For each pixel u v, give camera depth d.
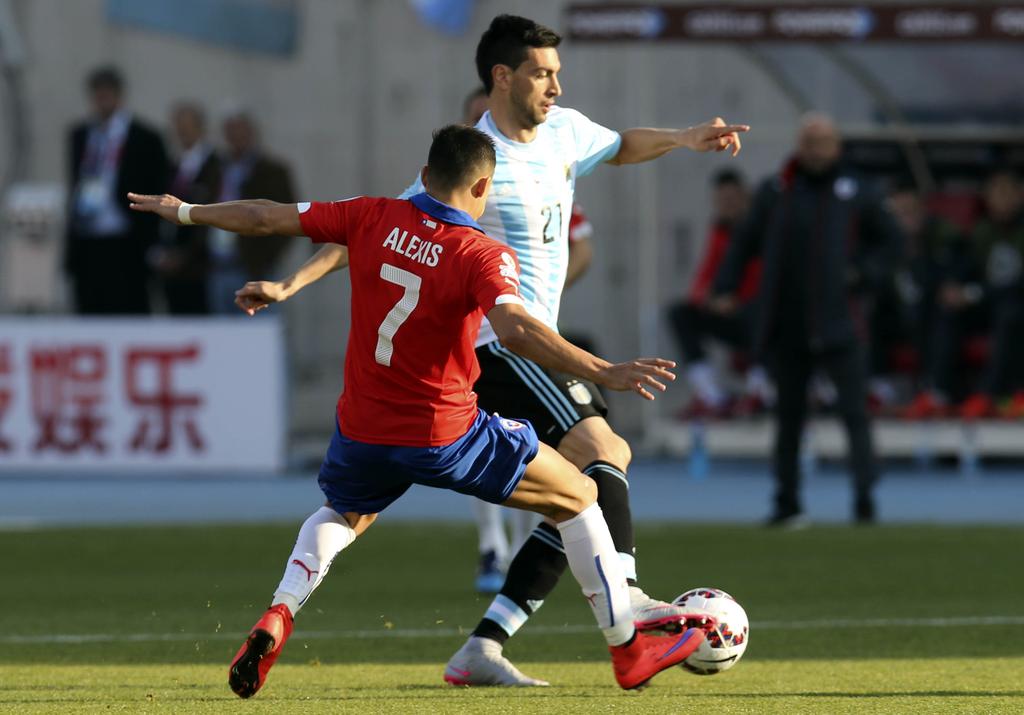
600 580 18.05
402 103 61.06
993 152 58.00
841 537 37.56
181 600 28.59
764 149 57.91
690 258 57.81
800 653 22.12
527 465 17.53
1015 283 53.84
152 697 18.00
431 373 16.83
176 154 61.38
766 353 39.94
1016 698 17.84
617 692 18.53
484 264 16.31
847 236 39.44
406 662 21.59
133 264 53.88
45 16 61.62
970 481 51.75
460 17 60.53
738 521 41.47
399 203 17.14
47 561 34.47
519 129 20.09
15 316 54.59
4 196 61.16
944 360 55.06
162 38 61.59
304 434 59.53
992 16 52.84
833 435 53.66
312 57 61.28
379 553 35.62
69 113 61.69
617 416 59.59
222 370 52.06
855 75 57.66
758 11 53.50
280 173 53.22
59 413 52.41
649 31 53.94
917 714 16.72
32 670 20.69
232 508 45.22
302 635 24.23
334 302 59.50
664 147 20.94
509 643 23.44
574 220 26.59
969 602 27.67
